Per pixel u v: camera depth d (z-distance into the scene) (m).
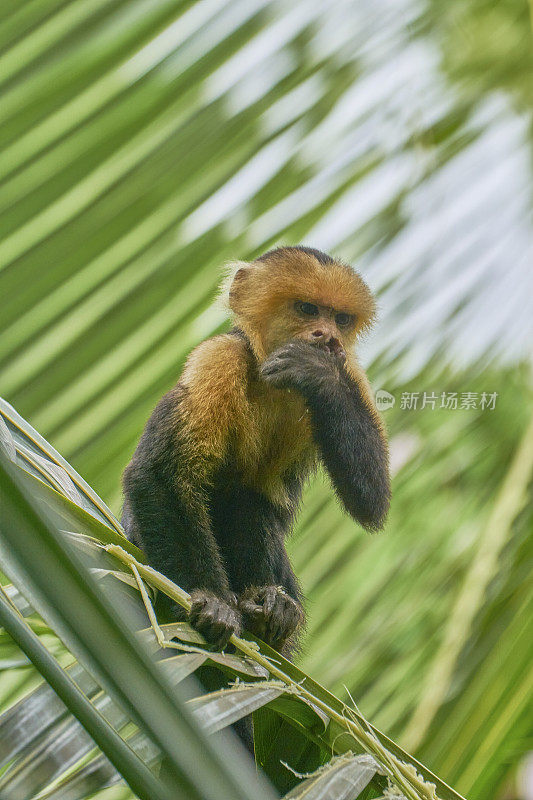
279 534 9.22
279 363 8.41
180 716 3.77
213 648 5.88
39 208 6.90
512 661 8.70
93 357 7.07
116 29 7.34
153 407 8.12
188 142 7.60
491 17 9.61
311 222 8.44
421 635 8.79
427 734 8.34
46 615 3.71
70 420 7.00
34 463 5.38
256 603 8.04
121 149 7.27
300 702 5.04
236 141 7.87
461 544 9.20
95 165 7.16
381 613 8.94
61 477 5.50
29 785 3.82
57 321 6.95
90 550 5.12
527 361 9.70
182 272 7.48
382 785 4.99
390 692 8.51
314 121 8.50
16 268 6.82
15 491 3.66
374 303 9.50
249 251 7.94
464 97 9.48
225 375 8.74
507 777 8.34
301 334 9.27
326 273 9.38
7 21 7.05
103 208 7.14
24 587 3.71
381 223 9.23
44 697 4.04
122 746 3.59
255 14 8.12
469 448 9.50
